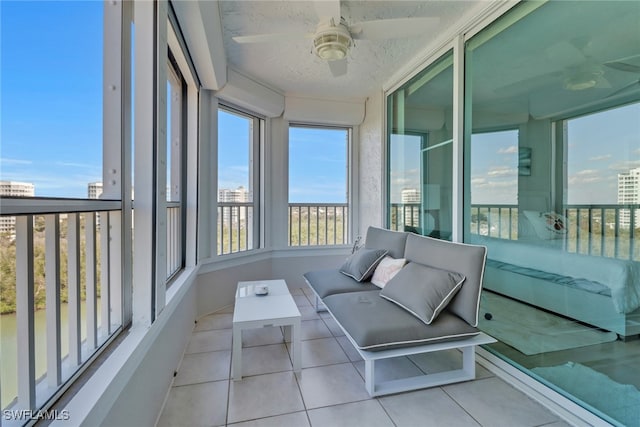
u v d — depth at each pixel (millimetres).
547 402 1629
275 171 3855
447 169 2561
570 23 1814
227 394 1720
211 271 3053
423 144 2912
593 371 1607
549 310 1888
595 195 1824
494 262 2236
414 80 3029
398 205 3406
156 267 1399
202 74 2561
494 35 2109
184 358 2137
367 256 2721
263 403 1641
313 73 3143
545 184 2146
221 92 2982
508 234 2189
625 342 1510
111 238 1295
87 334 1085
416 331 1722
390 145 3557
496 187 2309
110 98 1242
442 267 2064
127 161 1330
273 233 3879
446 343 1790
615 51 1731
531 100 2229
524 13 1888
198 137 2732
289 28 2285
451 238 2498
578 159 1970
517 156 2266
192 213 2684
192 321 2605
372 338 1656
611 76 1765
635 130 1631
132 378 1146
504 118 2281
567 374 1702
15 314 759
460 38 2334
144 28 1355
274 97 3541
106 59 1209
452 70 2457
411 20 1782
